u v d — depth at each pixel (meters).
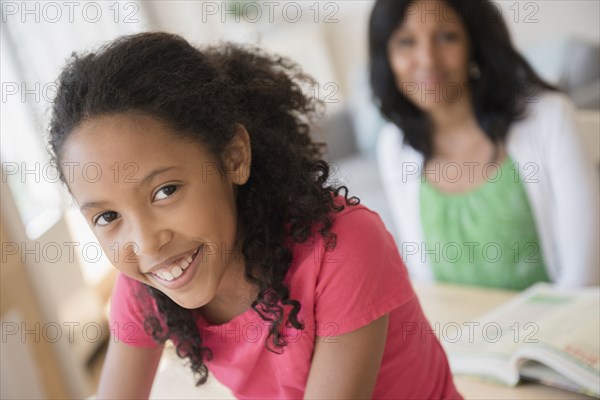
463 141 1.55
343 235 0.74
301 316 0.76
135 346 0.90
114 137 0.64
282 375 0.82
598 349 0.89
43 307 1.91
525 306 1.11
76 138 0.65
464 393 0.96
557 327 0.97
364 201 2.72
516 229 1.52
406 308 0.82
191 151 0.66
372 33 1.55
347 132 3.27
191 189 0.65
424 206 1.62
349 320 0.74
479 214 1.54
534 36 3.62
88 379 2.29
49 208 2.23
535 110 1.49
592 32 3.54
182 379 1.09
